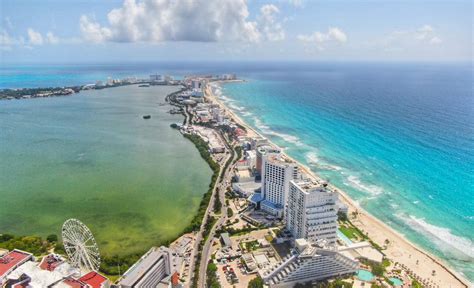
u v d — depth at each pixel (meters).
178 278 199.88
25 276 178.00
